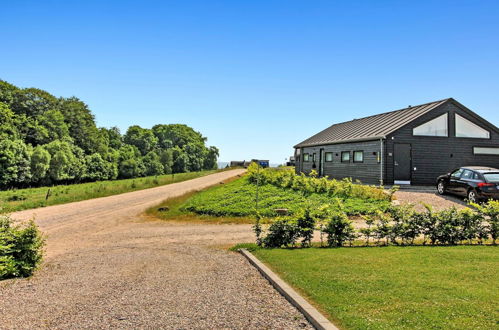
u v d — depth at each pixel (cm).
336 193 1684
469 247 791
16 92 5147
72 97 6556
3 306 498
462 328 355
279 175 2138
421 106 2312
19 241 715
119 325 413
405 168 2028
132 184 3391
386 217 916
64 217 1672
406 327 362
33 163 4269
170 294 529
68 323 425
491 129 2191
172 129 11294
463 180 1473
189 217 1514
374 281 525
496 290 468
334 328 372
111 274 678
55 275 691
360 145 2203
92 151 6412
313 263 657
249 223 1319
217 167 11894
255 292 530
